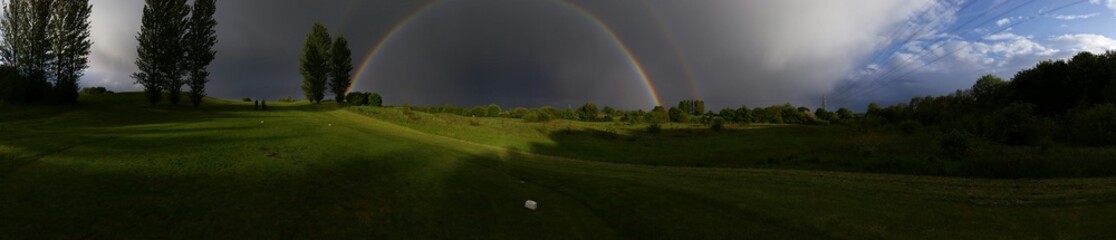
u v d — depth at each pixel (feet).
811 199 48.52
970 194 51.24
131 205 35.17
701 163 111.24
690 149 159.33
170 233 29.71
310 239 30.22
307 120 138.41
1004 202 46.11
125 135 81.97
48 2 189.88
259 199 39.27
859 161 91.50
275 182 46.83
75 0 197.26
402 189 47.73
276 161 59.93
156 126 105.60
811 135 205.57
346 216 35.99
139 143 70.90
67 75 194.18
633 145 170.81
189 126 105.91
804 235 34.83
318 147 76.84
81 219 31.27
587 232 35.06
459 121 202.59
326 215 35.83
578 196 48.80
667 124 271.49
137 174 46.83
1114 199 44.19
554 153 135.95
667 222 38.06
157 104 216.54
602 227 36.55
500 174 64.75
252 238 29.60
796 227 36.96
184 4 216.54
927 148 107.86
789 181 64.95
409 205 40.78
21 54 182.70
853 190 55.01
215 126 106.83
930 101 233.96
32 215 31.42
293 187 44.91
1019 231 35.60
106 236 28.43
